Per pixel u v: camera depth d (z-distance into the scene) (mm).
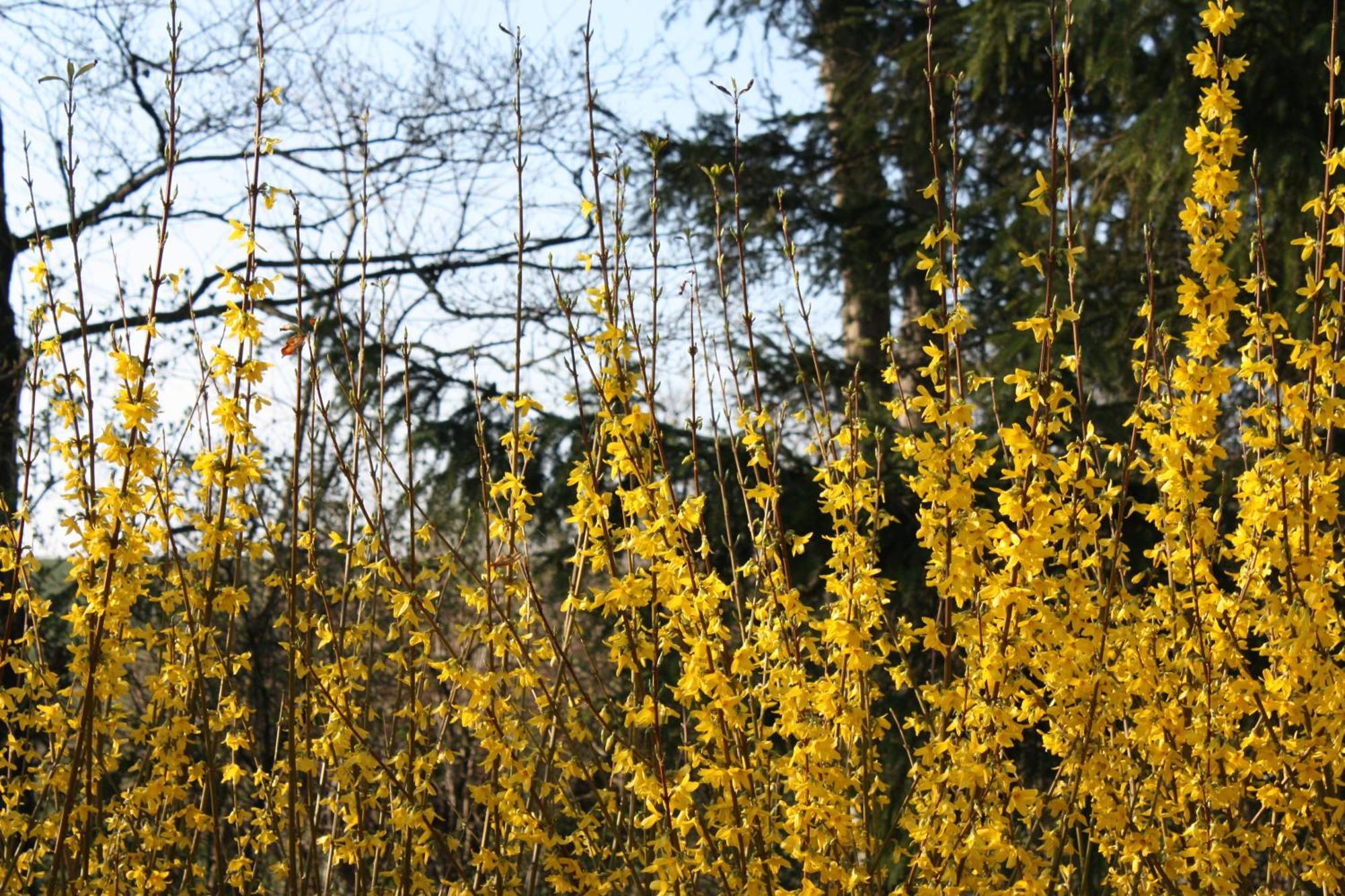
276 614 5918
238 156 8211
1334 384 2510
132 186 7801
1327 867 2674
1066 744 2754
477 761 4949
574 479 2510
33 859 3170
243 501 2762
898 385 2727
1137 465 2652
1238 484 2744
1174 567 2814
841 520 2600
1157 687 2764
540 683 2662
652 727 2496
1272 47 5820
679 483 6320
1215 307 2469
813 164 8625
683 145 8039
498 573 2854
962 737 2588
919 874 2625
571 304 2787
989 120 8078
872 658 2420
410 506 2834
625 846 2760
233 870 3139
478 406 2818
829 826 2537
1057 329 2396
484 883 3012
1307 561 2535
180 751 3078
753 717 2709
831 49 9039
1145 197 6586
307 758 2893
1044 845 2717
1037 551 2346
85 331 2695
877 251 8062
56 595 6438
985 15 6961
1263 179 5922
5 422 5781
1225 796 2648
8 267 6684
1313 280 2545
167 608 3008
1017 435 2361
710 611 2438
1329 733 2744
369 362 7176
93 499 2678
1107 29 6348
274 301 7734
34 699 3127
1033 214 6941
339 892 3771
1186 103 5984
